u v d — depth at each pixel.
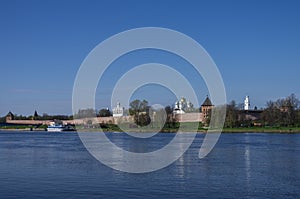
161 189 37.38
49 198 33.81
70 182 41.00
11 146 99.12
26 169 51.41
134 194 35.22
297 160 62.12
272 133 169.62
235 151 79.38
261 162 59.47
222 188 37.97
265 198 33.81
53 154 74.25
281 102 189.75
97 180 42.16
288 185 39.56
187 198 33.72
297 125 186.00
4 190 37.00
